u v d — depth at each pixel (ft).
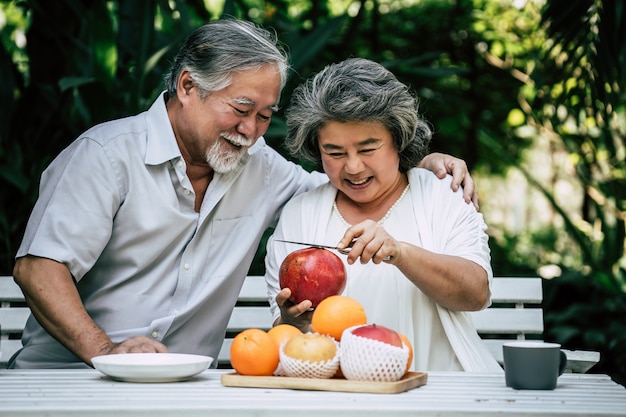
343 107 7.27
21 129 13.66
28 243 7.87
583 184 19.53
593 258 18.02
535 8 21.04
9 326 9.30
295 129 7.98
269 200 8.83
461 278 7.38
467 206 8.09
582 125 19.49
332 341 5.93
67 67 14.98
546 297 16.52
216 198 8.41
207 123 7.91
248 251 8.68
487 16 23.59
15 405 5.16
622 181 18.86
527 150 28.73
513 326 9.20
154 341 7.06
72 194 7.97
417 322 7.80
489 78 24.39
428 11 23.70
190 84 8.05
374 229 6.83
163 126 8.23
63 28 14.70
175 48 13.74
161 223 8.25
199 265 8.45
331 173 7.73
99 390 5.74
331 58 17.79
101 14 12.44
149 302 8.36
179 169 8.23
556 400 5.50
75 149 8.23
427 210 8.05
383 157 7.59
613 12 12.84
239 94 7.79
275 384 5.81
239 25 7.98
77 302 7.65
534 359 5.86
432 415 5.02
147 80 13.56
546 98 14.24
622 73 13.39
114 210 8.16
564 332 15.25
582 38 13.20
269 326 9.48
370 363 5.70
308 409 5.02
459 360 7.70
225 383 5.91
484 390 5.86
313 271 6.82
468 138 24.71
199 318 8.59
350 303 6.22
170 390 5.74
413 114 7.59
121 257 8.32
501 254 22.44
